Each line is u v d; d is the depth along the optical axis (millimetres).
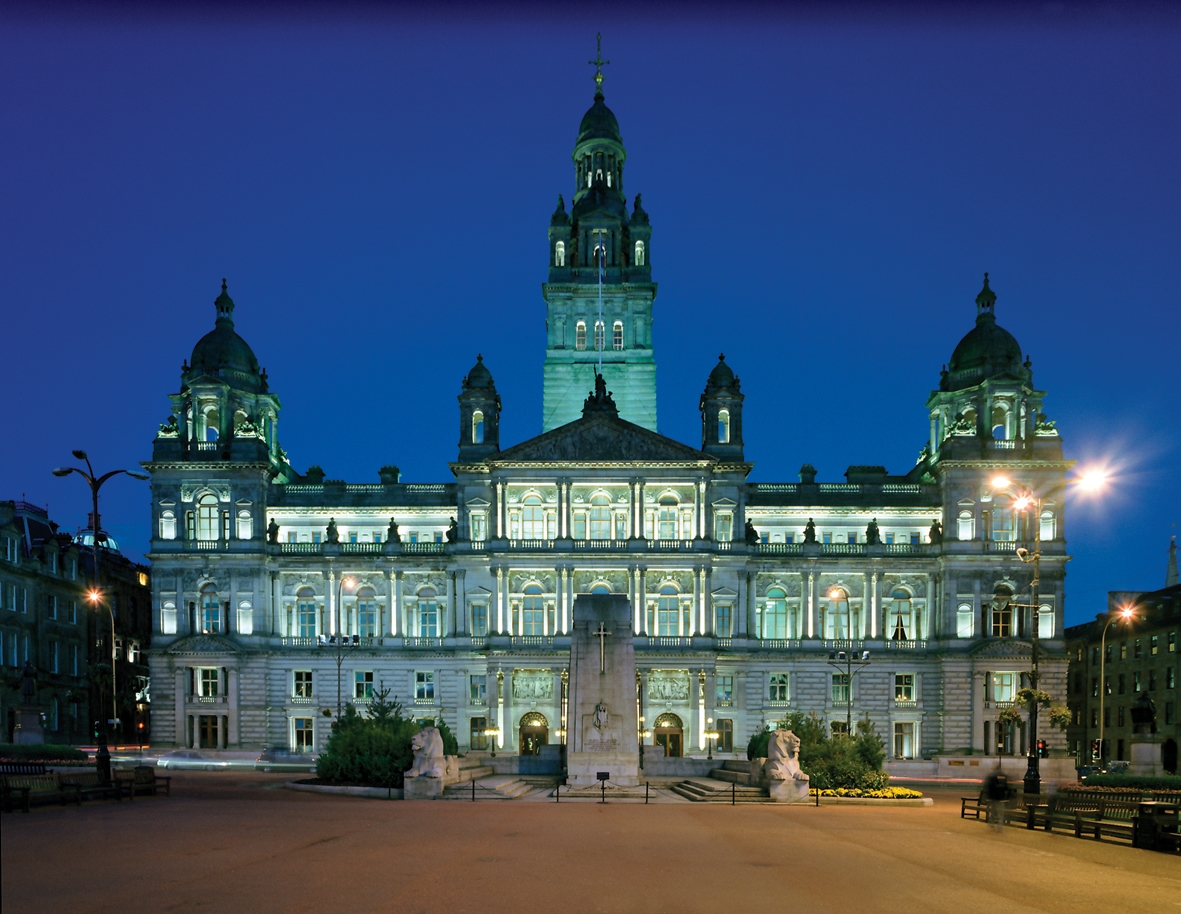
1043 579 111812
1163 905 28328
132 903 25328
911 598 115312
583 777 67000
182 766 91438
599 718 67688
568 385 129000
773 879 30922
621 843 38500
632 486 112188
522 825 44188
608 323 130375
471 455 116125
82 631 128000
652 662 108875
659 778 77062
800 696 112625
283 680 113125
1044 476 113438
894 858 35969
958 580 112312
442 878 29750
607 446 112938
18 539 114688
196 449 115812
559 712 109125
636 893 28156
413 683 112938
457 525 114188
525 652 109000
